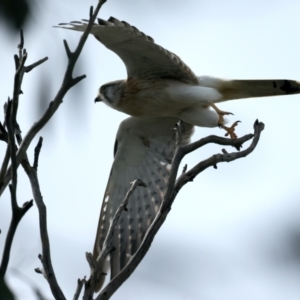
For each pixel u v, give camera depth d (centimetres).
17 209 539
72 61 565
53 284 632
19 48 630
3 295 432
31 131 619
